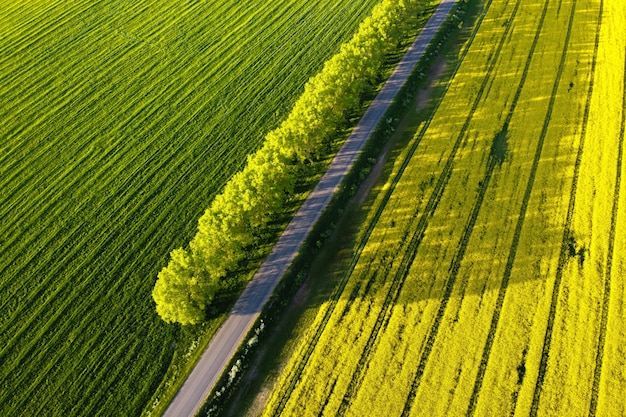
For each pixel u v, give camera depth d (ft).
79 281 156.35
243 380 129.59
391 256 147.43
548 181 158.61
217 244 145.48
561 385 116.88
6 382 135.33
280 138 168.25
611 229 143.74
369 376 124.16
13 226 175.32
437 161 171.22
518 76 197.88
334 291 142.82
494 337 126.93
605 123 172.14
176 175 184.34
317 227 157.17
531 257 140.87
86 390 131.95
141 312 146.41
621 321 124.57
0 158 200.34
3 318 149.38
